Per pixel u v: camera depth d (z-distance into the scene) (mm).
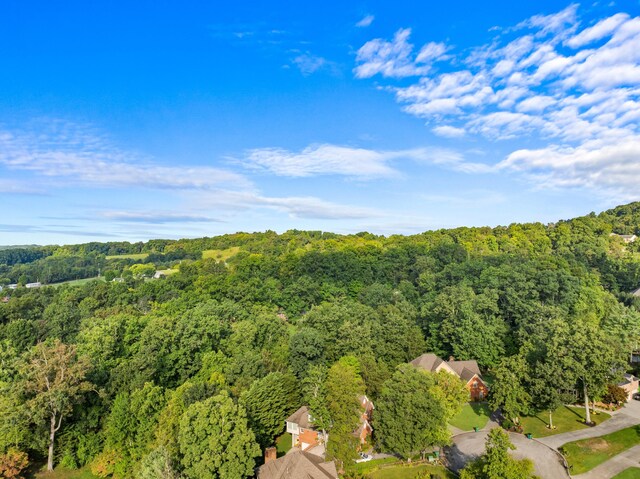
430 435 48375
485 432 58188
